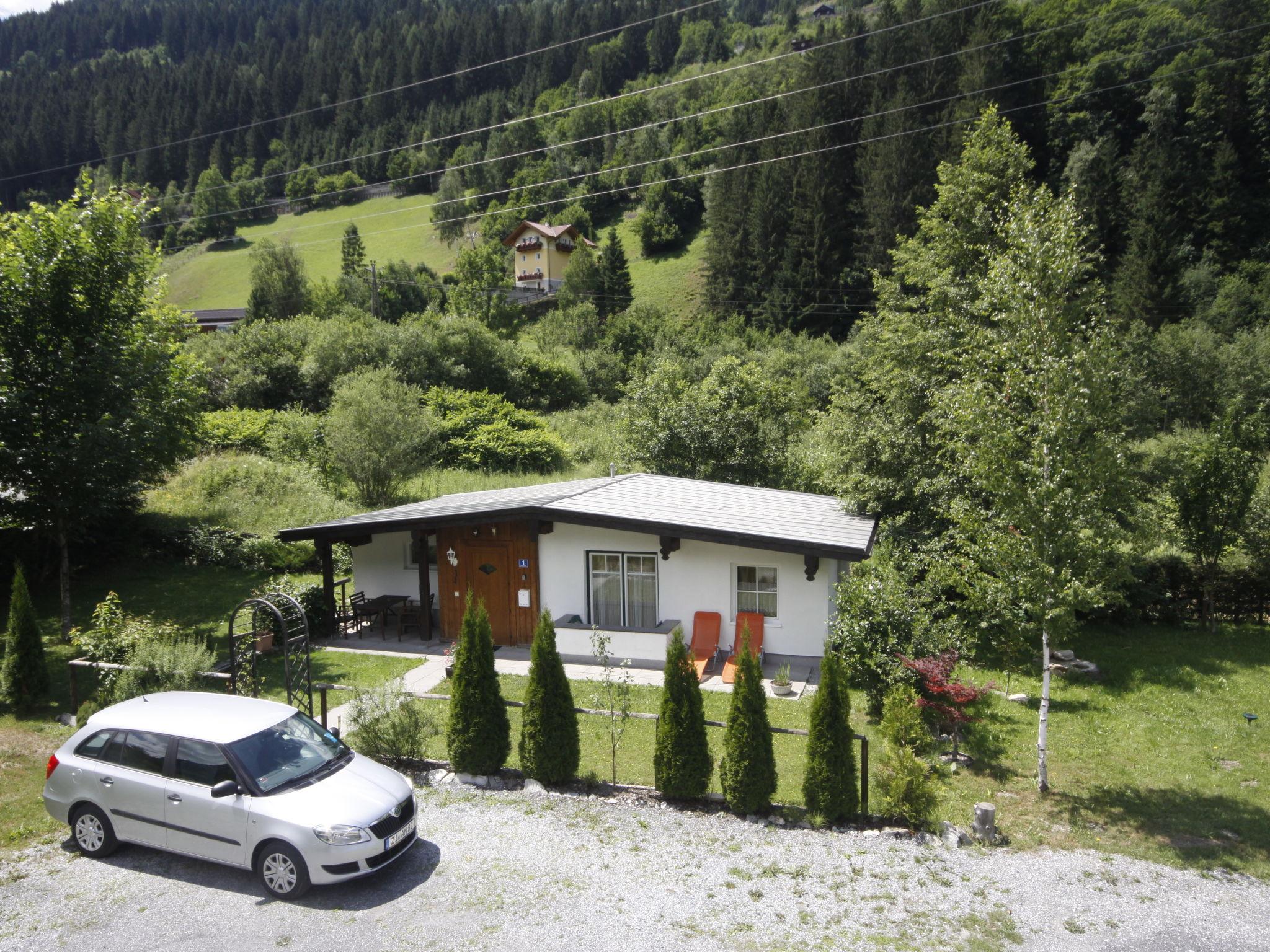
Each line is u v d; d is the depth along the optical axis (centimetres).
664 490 2070
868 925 768
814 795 966
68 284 1689
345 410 3002
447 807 1008
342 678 1551
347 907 784
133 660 1249
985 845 946
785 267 7212
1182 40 7056
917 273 2270
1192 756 1248
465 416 3944
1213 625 2033
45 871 855
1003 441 1128
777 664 1628
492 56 15088
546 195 11325
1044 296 1186
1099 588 1090
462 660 1078
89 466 1602
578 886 826
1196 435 3266
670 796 1022
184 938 731
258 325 4638
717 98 11506
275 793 818
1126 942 755
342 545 2445
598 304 8256
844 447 2067
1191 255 6069
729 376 2919
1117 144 6756
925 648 1367
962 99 6812
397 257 10662
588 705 1406
